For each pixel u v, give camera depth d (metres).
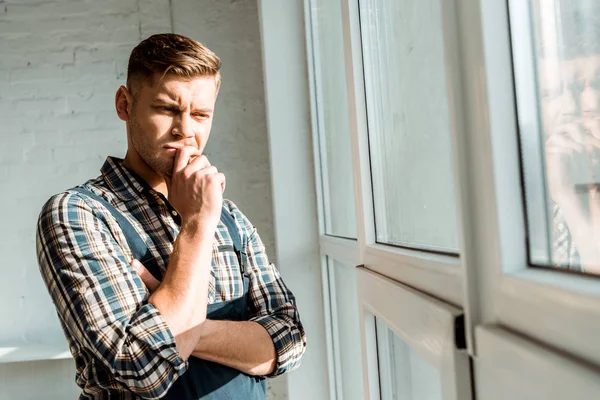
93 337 1.15
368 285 1.24
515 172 0.61
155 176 1.38
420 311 0.83
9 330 2.73
